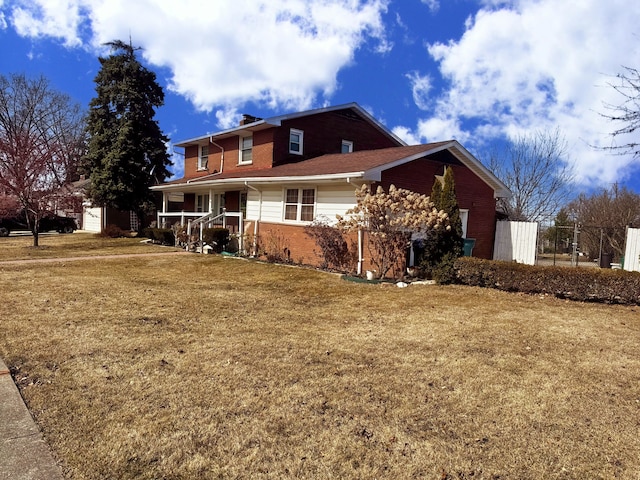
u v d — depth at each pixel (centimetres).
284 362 438
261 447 283
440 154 1268
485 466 268
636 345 523
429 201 986
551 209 2577
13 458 262
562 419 330
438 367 432
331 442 291
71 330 531
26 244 1898
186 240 1661
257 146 1761
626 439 303
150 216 2706
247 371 411
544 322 627
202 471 257
